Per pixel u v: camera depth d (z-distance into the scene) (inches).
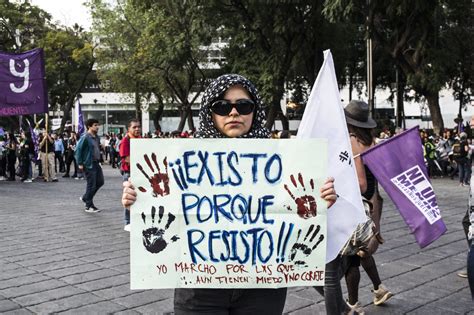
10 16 1376.7
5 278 208.2
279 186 96.7
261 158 96.5
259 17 808.9
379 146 154.9
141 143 95.3
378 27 775.1
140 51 1143.0
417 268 222.4
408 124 1729.8
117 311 169.2
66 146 923.4
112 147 1107.3
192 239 95.6
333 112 124.6
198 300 95.7
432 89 745.6
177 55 940.6
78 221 354.0
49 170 718.5
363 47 1085.1
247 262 96.0
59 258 243.0
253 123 99.8
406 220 155.6
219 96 96.4
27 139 709.9
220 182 96.2
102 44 1274.6
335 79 125.3
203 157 96.1
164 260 95.3
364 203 150.6
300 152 96.8
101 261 237.1
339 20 677.9
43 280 205.5
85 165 396.8
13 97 523.2
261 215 96.4
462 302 177.9
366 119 158.2
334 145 124.3
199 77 1280.8
